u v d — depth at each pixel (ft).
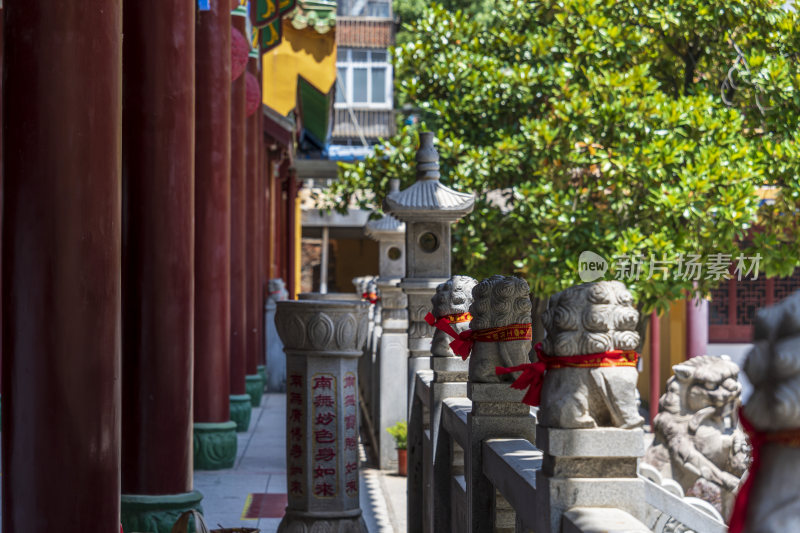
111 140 22.43
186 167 33.32
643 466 27.45
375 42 172.24
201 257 49.47
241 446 57.57
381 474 50.08
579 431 12.72
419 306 33.73
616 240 47.39
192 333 34.12
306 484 29.89
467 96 56.70
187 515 24.49
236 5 52.39
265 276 101.65
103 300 22.27
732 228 44.09
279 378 90.58
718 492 27.48
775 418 7.57
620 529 11.62
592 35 50.98
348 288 178.09
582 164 49.42
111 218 22.47
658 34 51.55
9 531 22.21
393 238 56.03
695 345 76.48
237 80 62.75
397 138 63.26
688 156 46.57
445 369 26.45
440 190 33.76
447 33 60.44
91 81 22.04
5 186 22.09
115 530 22.75
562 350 12.79
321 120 131.64
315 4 102.63
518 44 58.34
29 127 21.77
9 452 22.18
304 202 154.30
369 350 62.95
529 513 14.40
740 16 48.42
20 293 21.88
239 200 63.16
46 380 21.80
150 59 32.83
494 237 54.24
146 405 33.14
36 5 21.74
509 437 19.29
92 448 22.15
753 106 47.98
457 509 24.50
